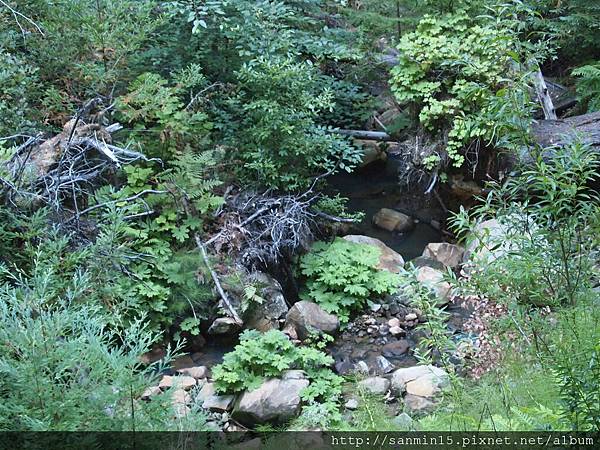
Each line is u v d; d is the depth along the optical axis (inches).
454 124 244.2
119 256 176.1
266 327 209.5
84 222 192.5
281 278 229.6
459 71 241.8
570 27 283.3
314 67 257.6
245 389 177.6
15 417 92.8
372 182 305.6
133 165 227.1
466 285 148.6
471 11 264.1
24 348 97.7
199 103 248.7
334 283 224.2
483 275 146.0
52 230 168.4
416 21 292.2
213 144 246.4
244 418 171.2
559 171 134.0
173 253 212.4
